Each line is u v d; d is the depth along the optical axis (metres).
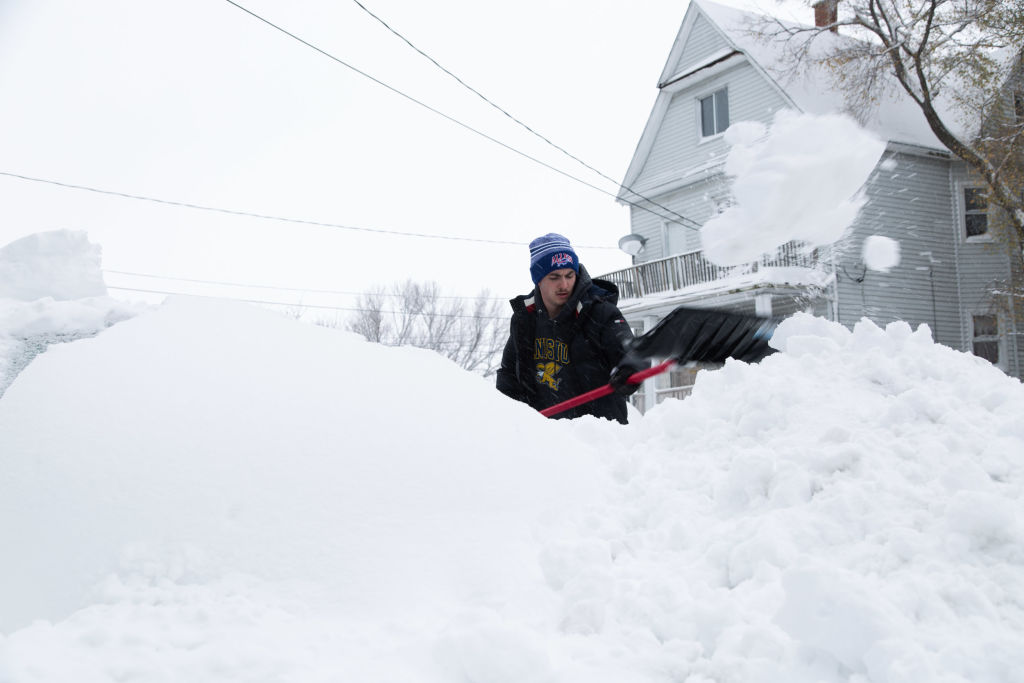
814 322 2.67
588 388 3.29
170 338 2.08
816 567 1.25
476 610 1.37
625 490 1.98
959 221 13.64
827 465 1.80
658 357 2.70
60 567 1.50
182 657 1.25
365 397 1.95
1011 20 11.55
